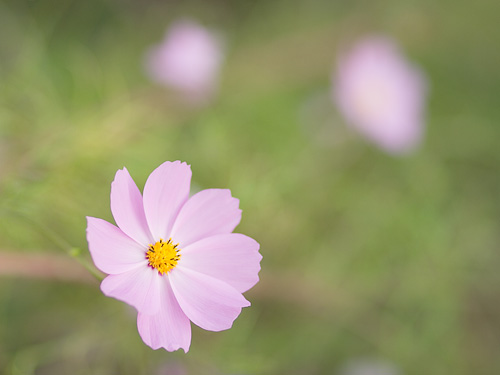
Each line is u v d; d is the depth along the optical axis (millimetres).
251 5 1269
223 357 829
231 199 619
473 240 1165
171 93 1018
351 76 1047
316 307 994
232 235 615
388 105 1107
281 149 1093
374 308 1055
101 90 995
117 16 1125
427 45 1393
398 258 1095
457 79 1352
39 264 746
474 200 1220
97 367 806
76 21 1083
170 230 611
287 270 997
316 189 1081
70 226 802
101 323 799
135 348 799
